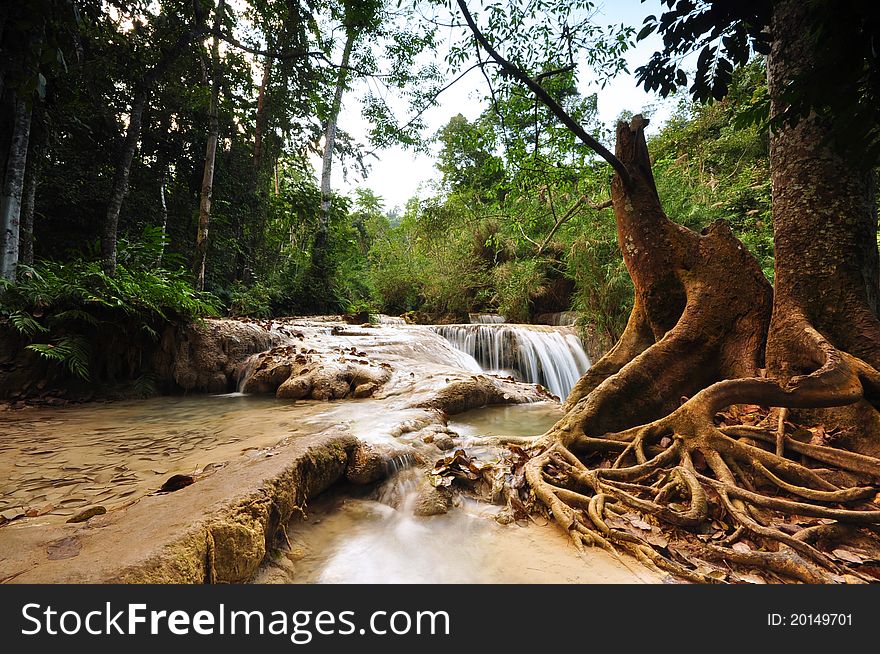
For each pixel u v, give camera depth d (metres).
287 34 10.00
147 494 2.24
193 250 13.45
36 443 3.43
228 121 14.29
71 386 5.61
